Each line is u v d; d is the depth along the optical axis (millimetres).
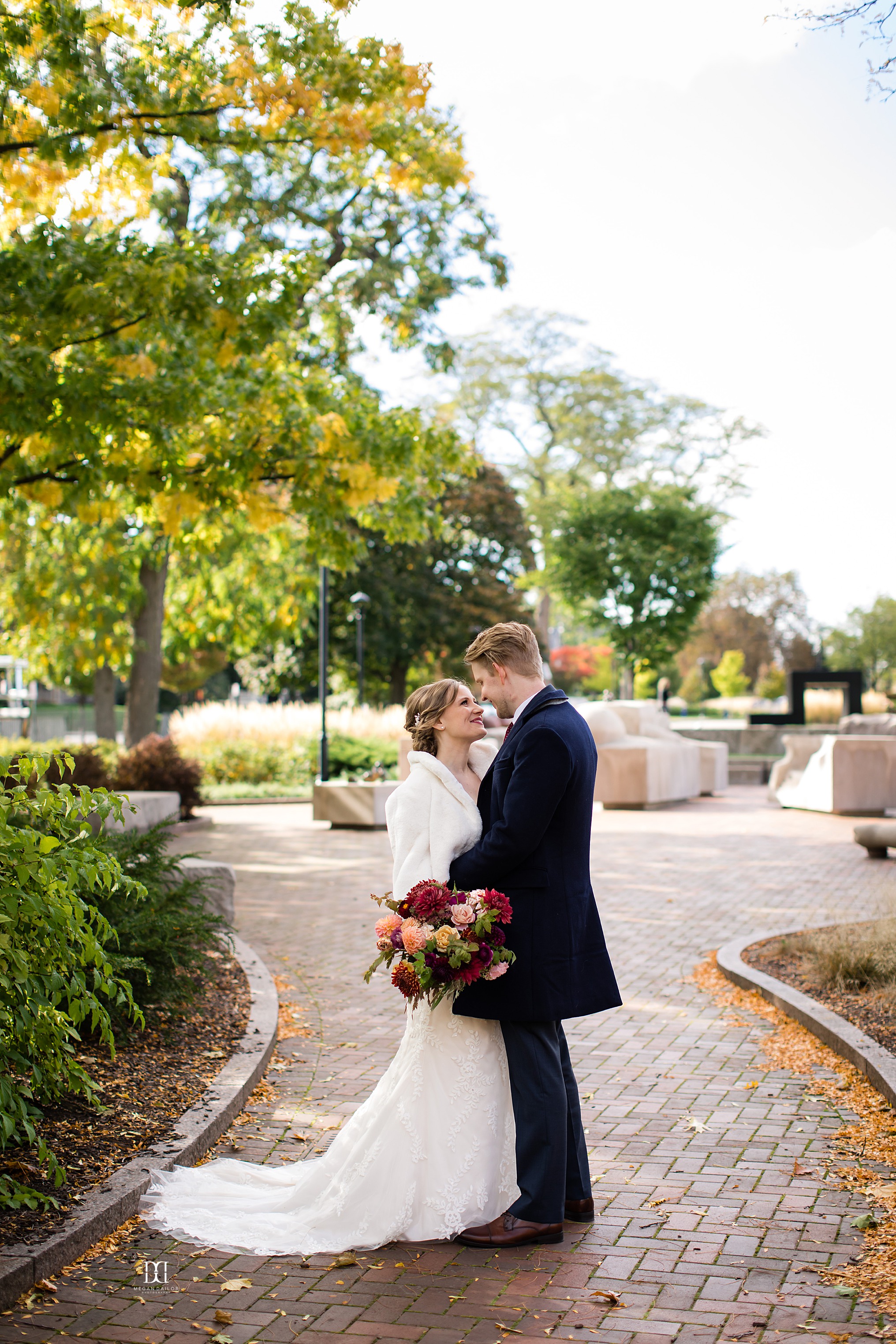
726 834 15125
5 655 24406
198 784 16812
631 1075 5164
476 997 3471
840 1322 2955
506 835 3449
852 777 17500
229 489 9727
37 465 9359
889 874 11367
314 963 7680
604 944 3670
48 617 19000
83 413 7758
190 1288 3209
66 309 7801
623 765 18672
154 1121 4320
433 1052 3541
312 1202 3672
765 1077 5121
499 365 46250
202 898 7055
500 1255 3406
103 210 8602
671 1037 5805
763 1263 3305
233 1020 5812
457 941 3299
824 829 15672
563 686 60875
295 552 20734
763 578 66688
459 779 3781
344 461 9719
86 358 7957
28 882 3607
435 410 45000
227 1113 4480
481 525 42375
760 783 25734
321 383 10180
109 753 19547
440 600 39875
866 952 6629
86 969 5004
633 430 45875
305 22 7242
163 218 10086
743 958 7348
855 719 23562
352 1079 5152
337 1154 3658
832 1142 4270
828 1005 6027
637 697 60000
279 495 12797
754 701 52094
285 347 11062
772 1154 4172
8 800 3547
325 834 15766
